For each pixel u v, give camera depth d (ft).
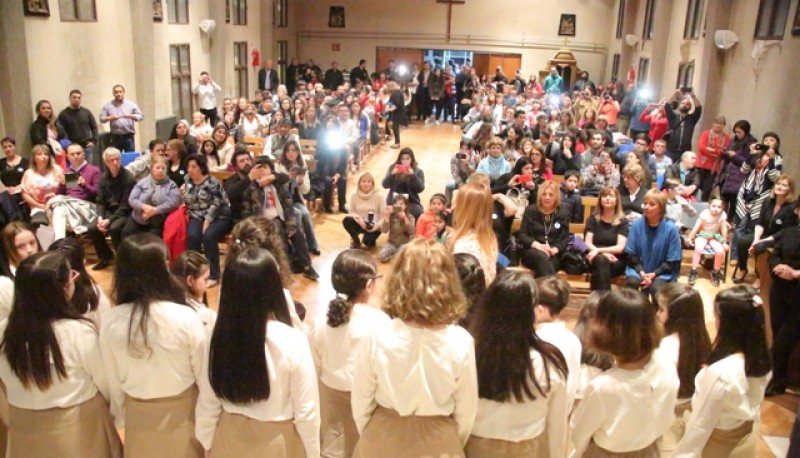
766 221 18.34
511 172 21.62
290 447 6.94
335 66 60.64
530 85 55.88
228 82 46.44
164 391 7.11
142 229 19.19
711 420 7.29
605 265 16.24
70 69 27.76
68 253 8.62
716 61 32.22
